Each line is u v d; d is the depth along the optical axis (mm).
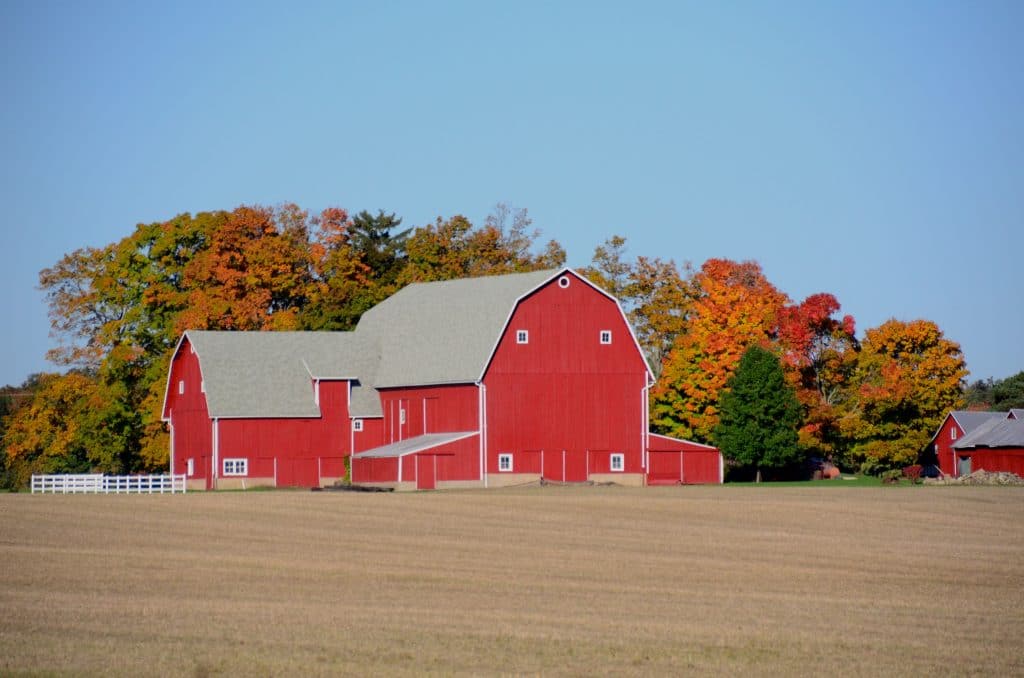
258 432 95875
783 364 107438
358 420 98750
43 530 61281
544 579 47875
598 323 93562
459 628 38000
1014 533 63156
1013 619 40812
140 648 35031
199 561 51500
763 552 55938
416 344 98938
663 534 61719
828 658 34969
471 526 64125
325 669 32906
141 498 78438
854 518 68625
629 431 93750
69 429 112438
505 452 90938
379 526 64000
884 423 109438
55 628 37625
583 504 74312
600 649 35500
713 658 34719
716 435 99438
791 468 107625
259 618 39312
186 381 100438
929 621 40312
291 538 59125
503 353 91312
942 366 110812
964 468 110812
